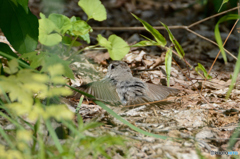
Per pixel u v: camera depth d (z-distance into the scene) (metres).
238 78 13.10
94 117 9.76
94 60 14.10
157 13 22.11
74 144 6.61
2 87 6.19
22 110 5.87
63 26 9.86
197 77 13.24
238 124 9.26
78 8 21.62
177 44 9.79
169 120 9.66
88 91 9.82
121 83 10.05
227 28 18.75
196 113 10.03
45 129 8.30
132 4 23.55
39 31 9.48
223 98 11.20
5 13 8.94
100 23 20.09
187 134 8.87
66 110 5.93
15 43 9.11
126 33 18.38
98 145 6.45
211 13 20.17
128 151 7.63
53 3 18.69
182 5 23.16
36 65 8.15
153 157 7.65
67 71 8.27
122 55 9.32
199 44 16.50
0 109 9.38
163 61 14.10
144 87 10.07
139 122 9.55
